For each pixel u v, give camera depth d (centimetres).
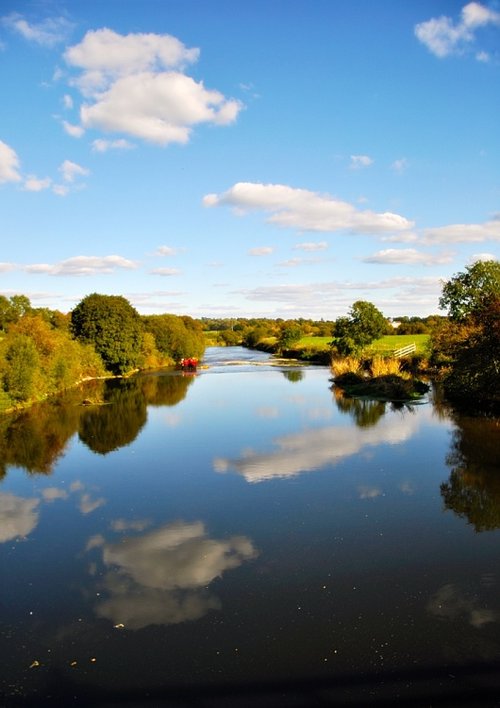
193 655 731
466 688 652
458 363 2666
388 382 3447
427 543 1073
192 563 1016
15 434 2284
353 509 1273
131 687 673
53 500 1407
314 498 1359
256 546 1084
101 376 5119
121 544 1114
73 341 4866
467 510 1248
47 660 732
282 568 984
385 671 686
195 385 4134
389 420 2367
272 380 4394
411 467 1600
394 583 914
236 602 867
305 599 869
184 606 860
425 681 666
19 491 1491
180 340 6844
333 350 6091
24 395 3077
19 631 804
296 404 2962
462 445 1844
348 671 687
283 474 1575
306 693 651
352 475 1542
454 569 960
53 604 880
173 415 2688
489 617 801
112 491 1470
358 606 843
